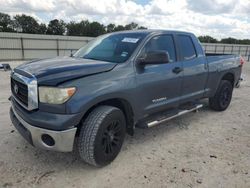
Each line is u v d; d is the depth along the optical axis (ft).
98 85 10.37
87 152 10.35
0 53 112.37
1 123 15.94
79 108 9.70
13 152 12.15
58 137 9.52
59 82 9.56
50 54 126.93
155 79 12.94
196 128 16.08
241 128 16.28
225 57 19.26
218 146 13.44
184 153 12.53
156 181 10.11
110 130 11.07
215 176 10.56
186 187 9.77
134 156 12.13
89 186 9.74
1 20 302.66
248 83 35.91
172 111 15.26
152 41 13.26
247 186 9.95
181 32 15.43
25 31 309.01
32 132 9.83
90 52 13.88
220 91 19.06
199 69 16.20
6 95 24.40
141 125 12.92
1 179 9.98
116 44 13.34
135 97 12.02
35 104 9.80
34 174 10.42
